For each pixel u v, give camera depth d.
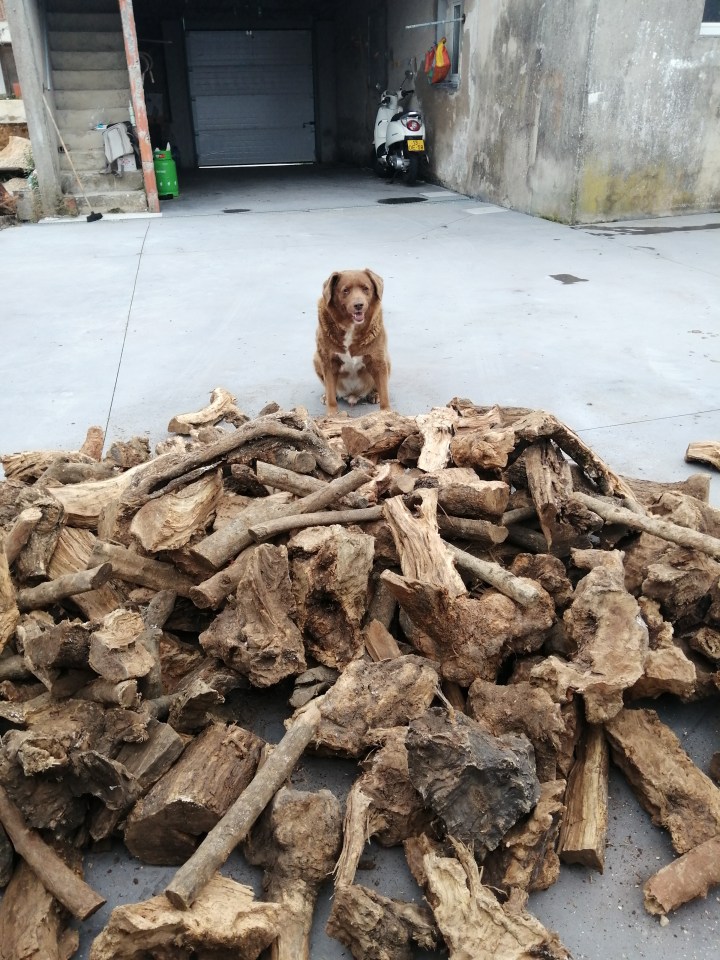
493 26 11.80
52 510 2.58
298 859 1.81
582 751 2.12
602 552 2.55
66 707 2.04
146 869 1.94
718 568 2.50
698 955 1.72
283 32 20.55
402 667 2.21
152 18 19.61
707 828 1.92
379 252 8.92
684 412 4.45
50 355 5.64
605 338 5.77
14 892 1.80
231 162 21.70
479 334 5.91
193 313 6.61
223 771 1.97
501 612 2.33
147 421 4.45
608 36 9.50
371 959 1.66
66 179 13.09
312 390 4.92
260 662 2.24
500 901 1.76
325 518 2.71
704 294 6.90
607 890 1.86
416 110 15.74
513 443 3.04
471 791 1.79
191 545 2.59
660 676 2.19
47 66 13.16
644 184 10.65
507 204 12.23
